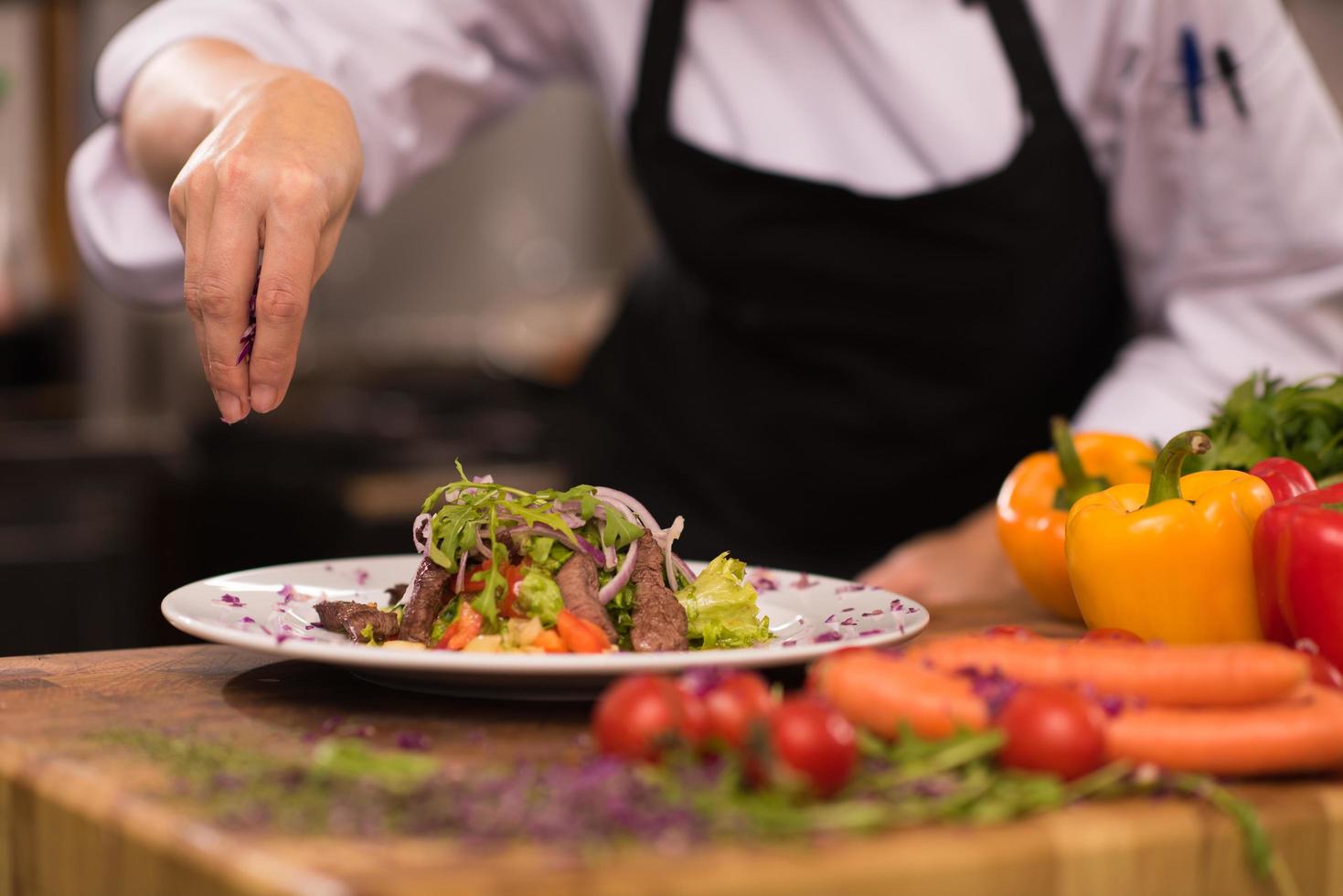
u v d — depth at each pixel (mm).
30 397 3369
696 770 682
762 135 1773
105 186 1464
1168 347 1679
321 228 1021
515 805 645
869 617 1098
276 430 3463
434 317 5832
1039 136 1683
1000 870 644
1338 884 742
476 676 873
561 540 1004
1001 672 815
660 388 2059
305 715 905
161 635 3154
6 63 3254
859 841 638
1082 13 1666
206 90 1247
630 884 577
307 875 570
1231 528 1018
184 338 3648
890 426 1860
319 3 1614
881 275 1771
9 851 778
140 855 661
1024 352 1789
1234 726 748
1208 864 695
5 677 1016
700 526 2008
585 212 6035
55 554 3029
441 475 3316
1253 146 1563
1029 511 1281
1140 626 1046
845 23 1708
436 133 1810
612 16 1819
